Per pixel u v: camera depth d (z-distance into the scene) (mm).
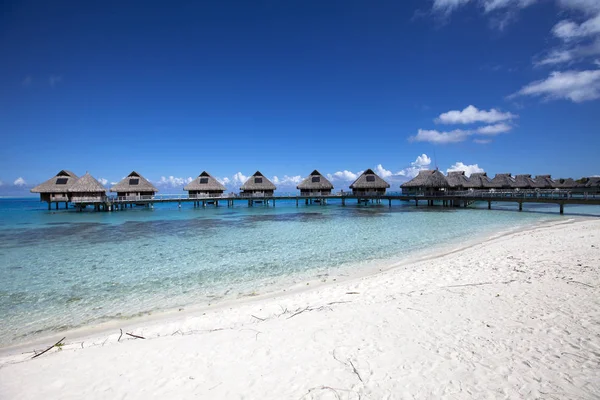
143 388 4180
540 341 4926
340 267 11430
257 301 7914
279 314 6750
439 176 45625
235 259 12930
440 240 16500
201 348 5215
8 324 6930
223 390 4078
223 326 6266
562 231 17094
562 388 3809
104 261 12750
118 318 7176
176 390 4113
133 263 12406
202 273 10961
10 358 5234
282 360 4746
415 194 46938
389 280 8961
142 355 5055
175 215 34094
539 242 13711
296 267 11562
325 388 4031
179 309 7621
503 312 6094
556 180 62531
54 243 16844
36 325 6863
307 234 19406
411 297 7238
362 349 4957
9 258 13359
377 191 49188
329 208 44250
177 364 4750
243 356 4910
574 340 4895
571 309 6027
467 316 6004
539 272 8688
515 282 7922
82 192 40500
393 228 21641
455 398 3742
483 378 4086
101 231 21500
